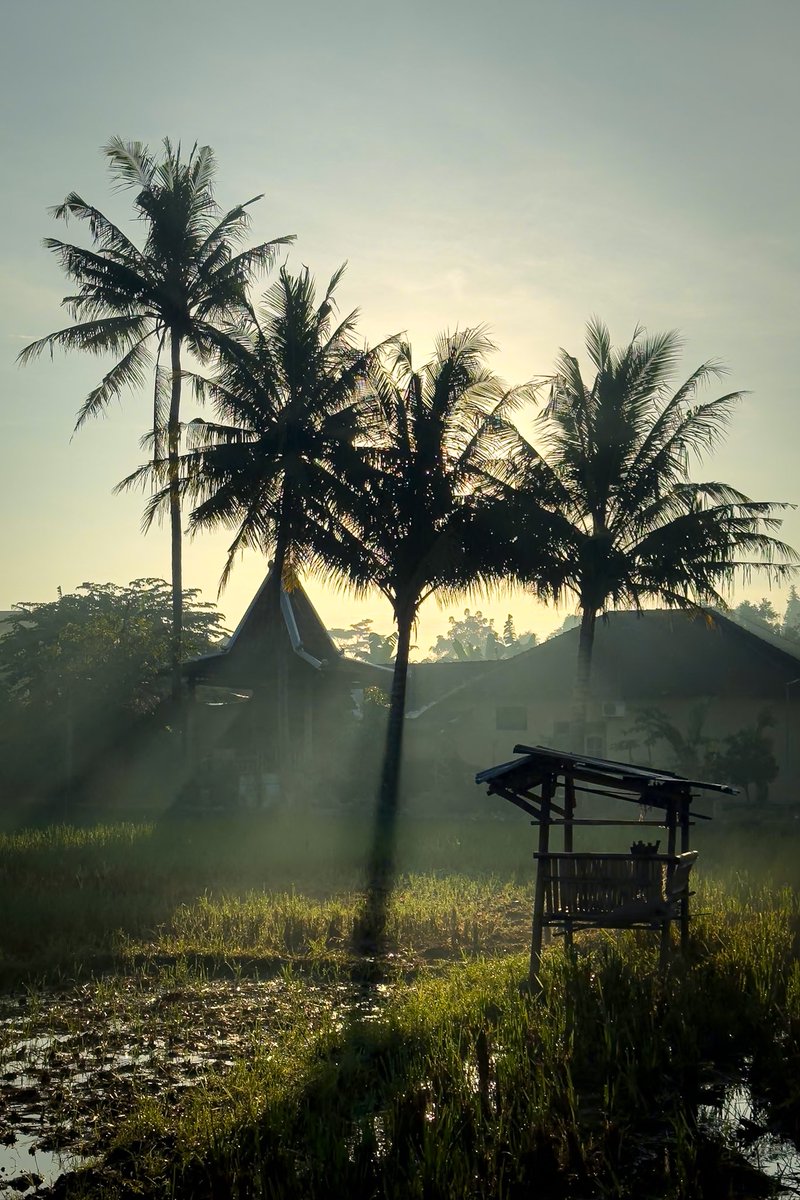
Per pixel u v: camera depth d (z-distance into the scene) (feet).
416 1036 30.14
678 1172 22.43
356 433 103.09
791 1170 22.98
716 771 111.45
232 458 103.30
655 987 34.14
